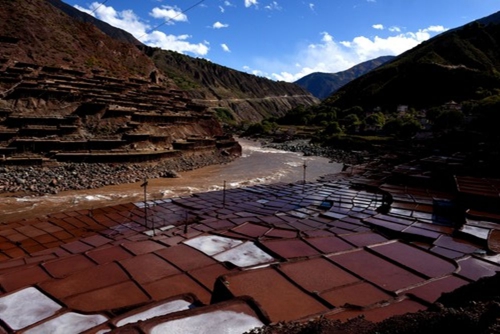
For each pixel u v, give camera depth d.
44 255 16.48
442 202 28.11
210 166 63.00
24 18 91.44
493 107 78.19
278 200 31.97
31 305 8.70
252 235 15.35
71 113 60.50
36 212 31.75
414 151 73.44
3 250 19.22
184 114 81.38
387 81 177.75
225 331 5.98
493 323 4.76
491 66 162.12
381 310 7.85
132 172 48.94
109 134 59.50
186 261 11.64
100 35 112.88
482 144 61.34
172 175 50.62
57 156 47.59
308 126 144.75
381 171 51.69
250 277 8.91
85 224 24.02
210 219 23.72
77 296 9.17
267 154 84.38
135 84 86.06
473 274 10.70
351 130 115.62
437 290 9.34
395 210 25.84
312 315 7.16
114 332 5.64
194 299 8.06
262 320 6.36
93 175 45.00
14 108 56.06
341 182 41.28
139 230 22.42
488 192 25.33
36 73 69.12
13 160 43.81
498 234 18.59
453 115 87.94
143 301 9.08
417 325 5.40
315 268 10.02
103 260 12.55
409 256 11.61
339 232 19.92
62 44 93.56
